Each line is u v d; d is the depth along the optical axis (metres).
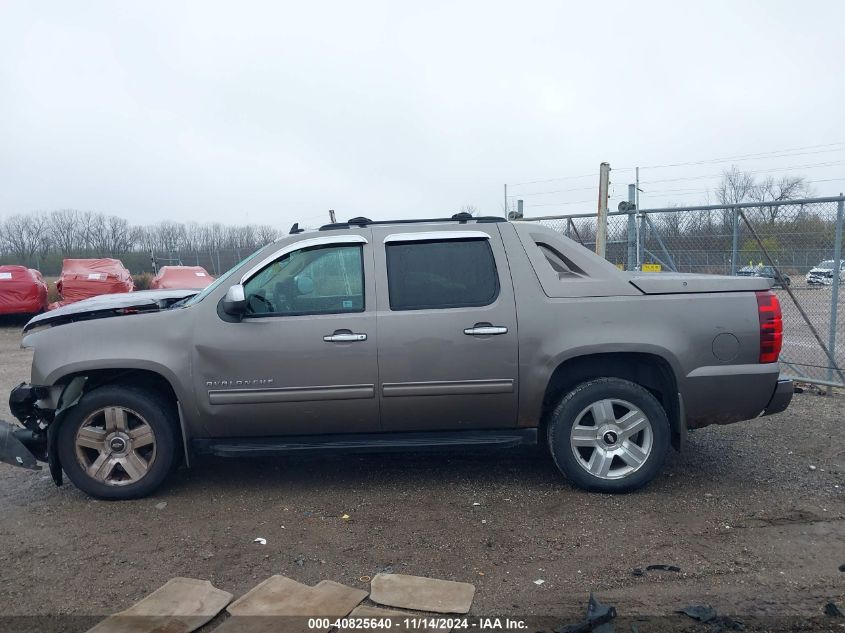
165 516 4.61
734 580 3.62
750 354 4.70
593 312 4.73
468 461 5.64
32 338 4.88
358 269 4.89
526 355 4.73
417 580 3.66
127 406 4.81
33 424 5.00
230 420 4.80
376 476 5.32
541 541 4.12
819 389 7.78
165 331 4.78
